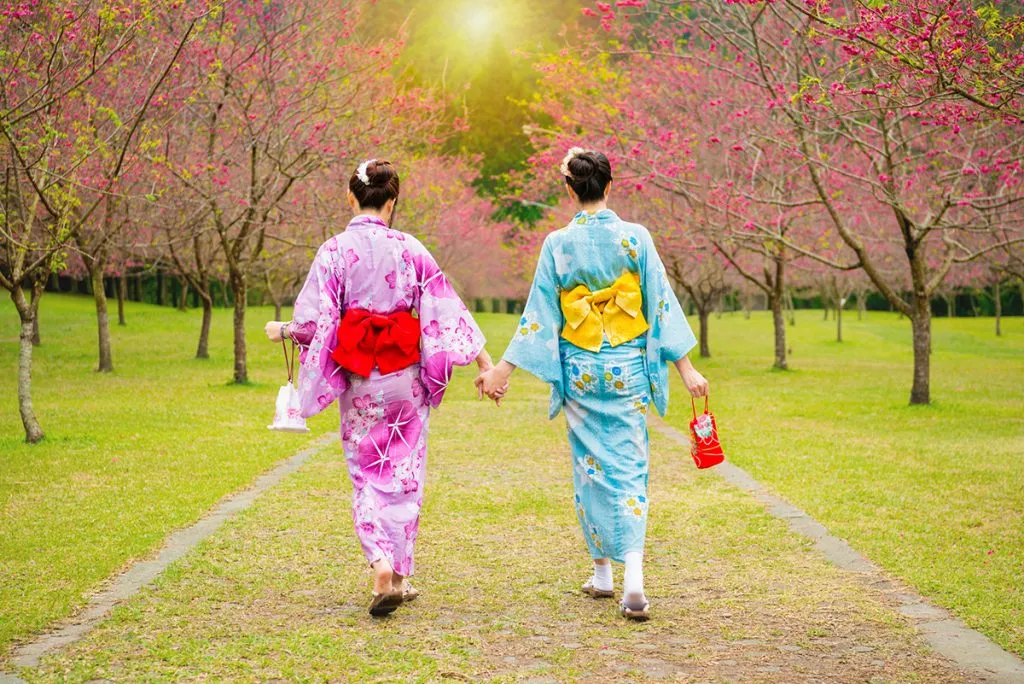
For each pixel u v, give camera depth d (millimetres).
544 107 18203
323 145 15102
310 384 3877
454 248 31047
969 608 3908
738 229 15250
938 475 7543
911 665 3256
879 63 7551
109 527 5574
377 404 3906
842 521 5754
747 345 33719
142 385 16250
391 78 17172
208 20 12383
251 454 8688
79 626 3754
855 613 3883
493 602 4117
